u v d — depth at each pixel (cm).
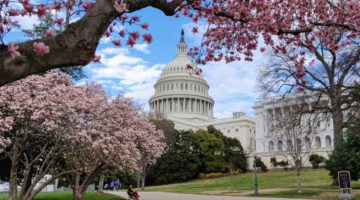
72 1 697
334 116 3128
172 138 8281
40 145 2134
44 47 464
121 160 2300
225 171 8781
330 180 4994
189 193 4597
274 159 9100
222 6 975
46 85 1966
